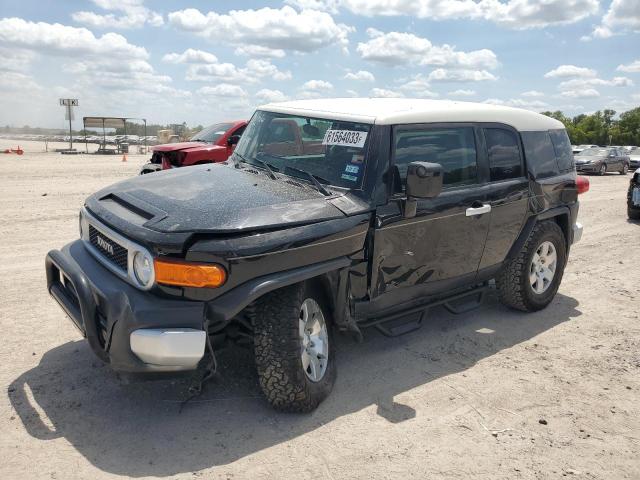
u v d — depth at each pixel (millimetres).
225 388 3967
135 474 3023
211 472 3066
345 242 3730
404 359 4609
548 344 5023
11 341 4590
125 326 3164
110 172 18891
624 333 5320
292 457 3232
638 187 11383
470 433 3564
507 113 5285
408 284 4414
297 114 4605
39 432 3373
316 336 3865
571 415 3828
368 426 3592
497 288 5664
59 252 3934
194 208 3438
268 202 3611
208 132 12461
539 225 5562
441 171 3850
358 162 4062
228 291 3246
